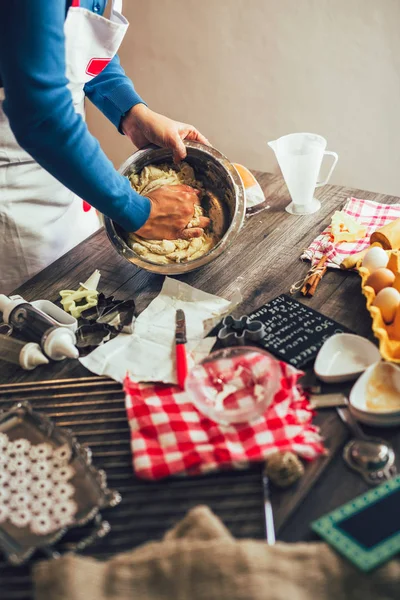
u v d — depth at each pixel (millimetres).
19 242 1547
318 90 2217
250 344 1126
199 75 2389
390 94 2115
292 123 2322
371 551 758
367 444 898
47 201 1552
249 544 775
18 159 1467
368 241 1356
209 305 1240
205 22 2275
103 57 1426
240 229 1323
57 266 1418
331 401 982
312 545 782
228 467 904
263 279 1300
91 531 849
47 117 1074
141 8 2355
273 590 730
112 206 1223
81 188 1177
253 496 870
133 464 927
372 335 1115
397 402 956
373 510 809
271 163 2445
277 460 872
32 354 1127
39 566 781
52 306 1243
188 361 1106
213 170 1378
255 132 2406
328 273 1288
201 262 1285
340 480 877
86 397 1069
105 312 1255
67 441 955
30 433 984
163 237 1339
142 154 1408
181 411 1002
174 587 753
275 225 1465
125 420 1016
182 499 879
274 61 2234
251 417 965
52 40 1027
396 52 2035
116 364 1119
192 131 1476
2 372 1145
